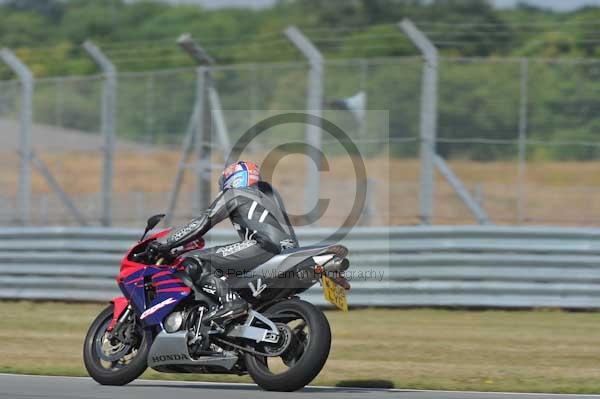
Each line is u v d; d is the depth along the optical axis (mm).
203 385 25062
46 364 29828
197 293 24281
